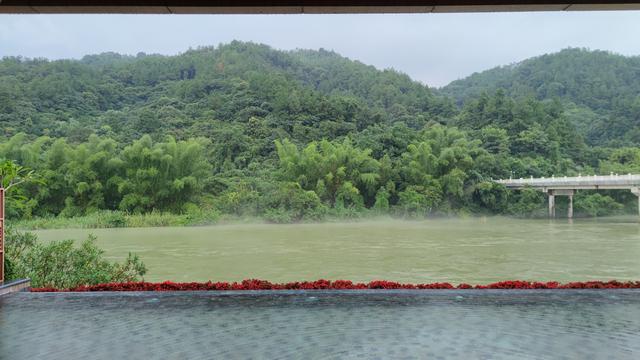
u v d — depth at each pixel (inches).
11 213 1531.7
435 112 3425.2
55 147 1659.7
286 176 1913.1
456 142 2162.9
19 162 1644.9
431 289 336.5
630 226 1445.6
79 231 1322.6
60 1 259.8
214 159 2234.3
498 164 2385.6
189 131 2487.7
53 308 286.7
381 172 2020.2
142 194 1681.8
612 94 4222.4
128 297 318.3
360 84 4360.2
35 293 328.8
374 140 2283.5
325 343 214.7
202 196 1840.6
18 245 423.8
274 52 5270.7
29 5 261.1
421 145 2054.6
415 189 1973.4
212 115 2746.1
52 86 2972.4
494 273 597.9
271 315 266.1
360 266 658.8
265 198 1753.2
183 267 658.8
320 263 688.4
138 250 856.9
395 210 1918.1
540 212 2066.9
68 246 422.0
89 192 1669.5
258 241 1010.1
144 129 2517.2
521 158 2586.1
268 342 216.7
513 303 294.2
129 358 197.3
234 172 2076.8
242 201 1755.7
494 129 2647.6
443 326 241.3
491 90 5191.9
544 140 2647.6
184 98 3228.3
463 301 300.7
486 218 1985.7
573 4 263.3
